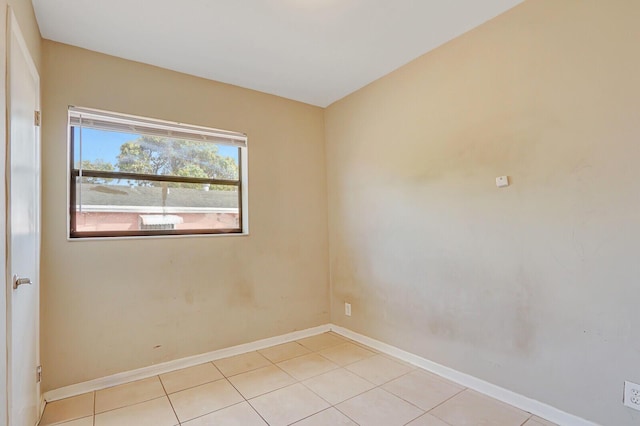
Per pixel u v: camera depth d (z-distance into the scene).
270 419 1.97
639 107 1.62
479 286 2.27
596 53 1.75
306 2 1.97
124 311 2.48
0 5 1.28
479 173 2.28
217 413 2.03
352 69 2.84
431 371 2.58
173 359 2.66
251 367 2.69
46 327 2.19
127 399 2.20
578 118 1.82
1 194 1.28
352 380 2.45
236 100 3.09
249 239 3.10
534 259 1.99
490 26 2.21
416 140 2.71
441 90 2.51
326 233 3.64
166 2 1.93
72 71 2.35
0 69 1.28
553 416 1.90
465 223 2.36
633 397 1.62
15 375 1.47
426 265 2.63
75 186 2.40
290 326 3.32
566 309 1.86
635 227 1.63
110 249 2.44
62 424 1.93
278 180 3.32
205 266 2.85
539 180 1.97
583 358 1.79
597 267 1.75
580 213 1.81
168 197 2.78
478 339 2.28
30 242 1.81
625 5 1.66
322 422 1.93
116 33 2.23
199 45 2.41
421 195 2.67
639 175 1.62
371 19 2.16
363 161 3.21
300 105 3.52
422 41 2.45
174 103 2.76
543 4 1.95
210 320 2.85
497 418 1.94
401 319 2.84
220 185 3.06
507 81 2.12
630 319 1.64
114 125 2.51
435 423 1.90
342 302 3.48
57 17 2.05
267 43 2.40
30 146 1.83
